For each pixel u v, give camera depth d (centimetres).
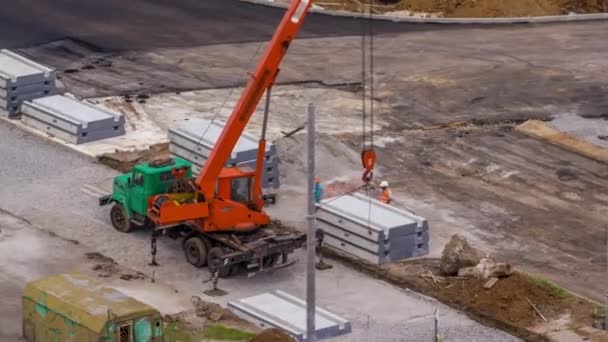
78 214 5766
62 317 4484
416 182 6178
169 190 5406
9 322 4788
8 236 5519
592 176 6322
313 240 4047
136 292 5025
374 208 5469
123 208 5541
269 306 4853
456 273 5162
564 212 5909
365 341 4694
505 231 5700
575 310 4912
